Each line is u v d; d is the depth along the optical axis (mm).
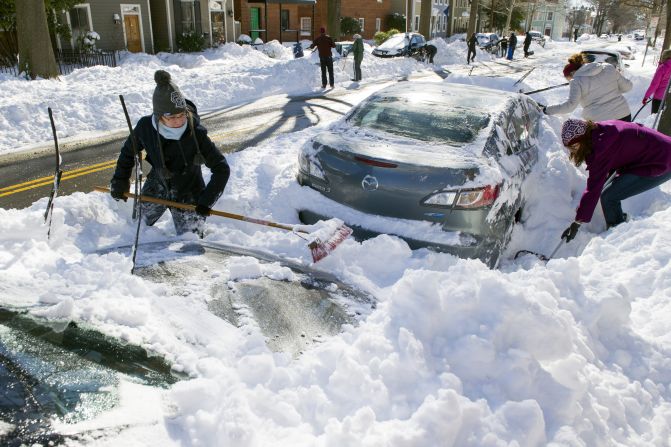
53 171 6789
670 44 23422
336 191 4039
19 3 13508
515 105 4941
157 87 3150
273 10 34156
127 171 3520
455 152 3979
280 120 10500
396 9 44875
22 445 1372
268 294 2674
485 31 56438
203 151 3430
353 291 3004
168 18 25016
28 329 1938
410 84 5328
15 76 14156
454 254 3645
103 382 1703
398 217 3789
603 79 6121
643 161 4188
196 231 3795
